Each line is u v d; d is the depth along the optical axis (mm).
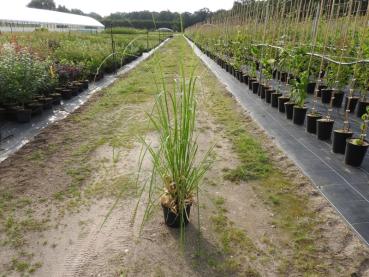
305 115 5824
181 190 2727
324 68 7859
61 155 4594
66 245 2775
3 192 3570
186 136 2594
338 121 5852
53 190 3639
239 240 2811
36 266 2545
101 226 2932
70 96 8258
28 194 3549
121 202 3398
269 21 10867
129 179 3875
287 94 7184
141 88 9227
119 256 2639
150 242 2791
